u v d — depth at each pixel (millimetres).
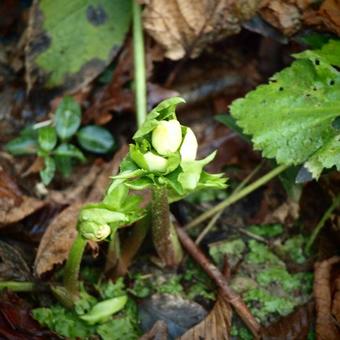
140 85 521
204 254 508
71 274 457
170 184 395
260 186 536
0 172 506
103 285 485
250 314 468
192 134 399
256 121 478
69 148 528
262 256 507
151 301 480
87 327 465
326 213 493
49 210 507
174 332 469
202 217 515
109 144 538
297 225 520
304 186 521
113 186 396
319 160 453
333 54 474
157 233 468
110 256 478
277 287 492
